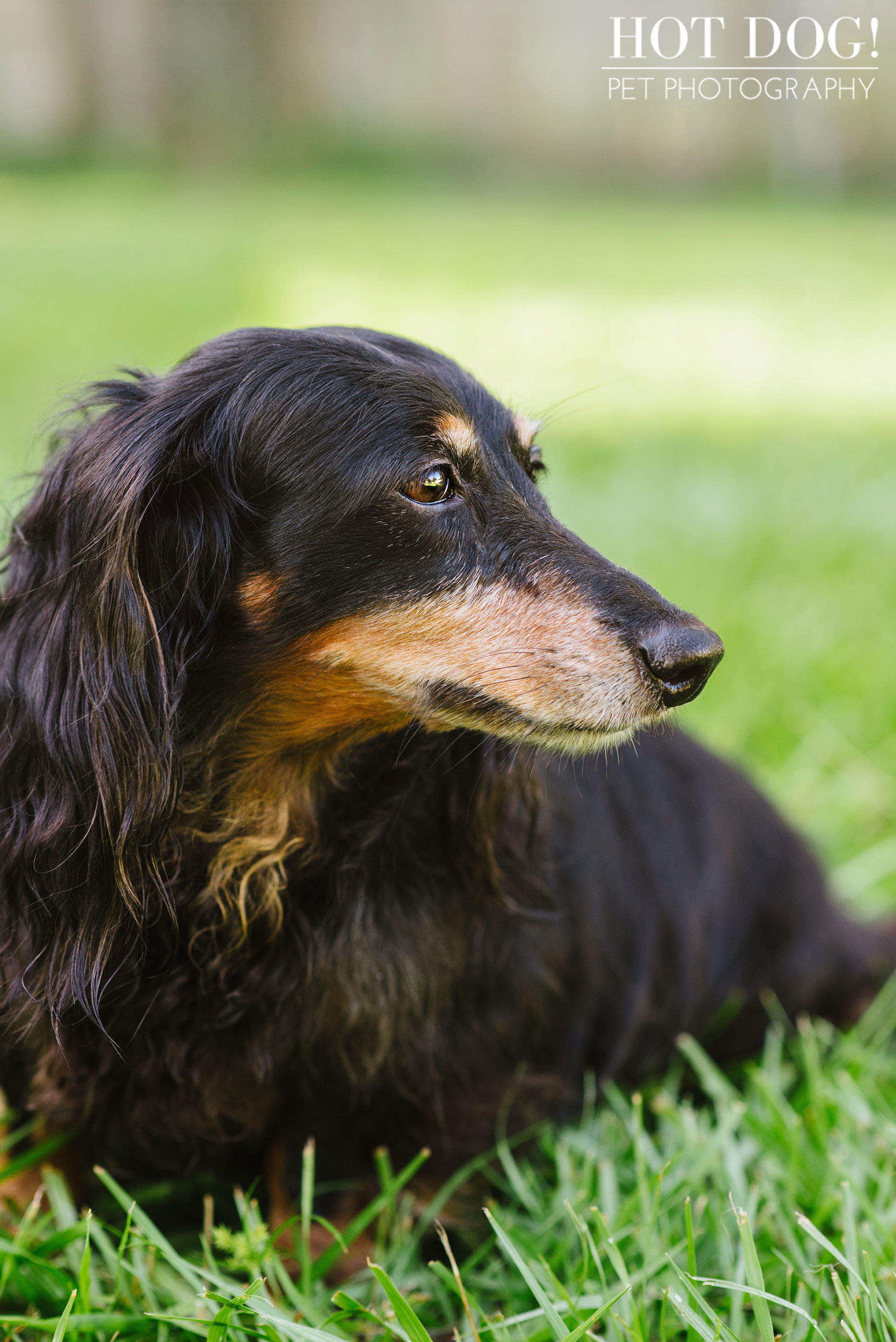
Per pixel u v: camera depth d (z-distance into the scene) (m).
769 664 1.15
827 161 7.45
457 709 0.79
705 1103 0.91
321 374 0.78
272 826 0.80
